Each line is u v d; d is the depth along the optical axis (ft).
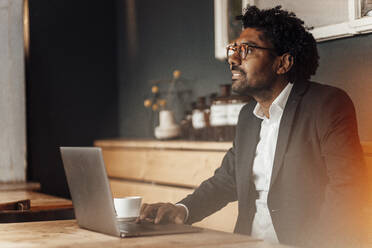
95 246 4.10
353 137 5.73
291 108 6.12
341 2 7.59
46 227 5.24
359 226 5.33
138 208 5.53
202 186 6.75
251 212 6.41
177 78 11.91
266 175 6.38
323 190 5.88
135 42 13.44
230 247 4.06
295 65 6.55
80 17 13.70
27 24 12.97
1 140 12.43
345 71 7.74
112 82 14.12
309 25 8.12
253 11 6.72
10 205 7.16
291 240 5.82
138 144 11.48
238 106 9.39
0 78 12.46
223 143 8.92
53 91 13.29
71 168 5.16
